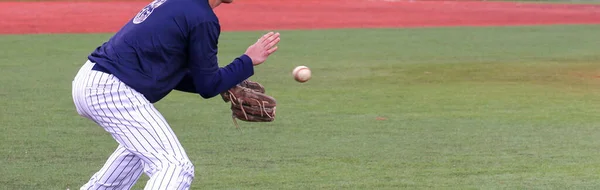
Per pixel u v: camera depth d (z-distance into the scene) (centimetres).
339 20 5166
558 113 1683
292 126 1509
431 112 1688
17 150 1278
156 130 750
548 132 1459
